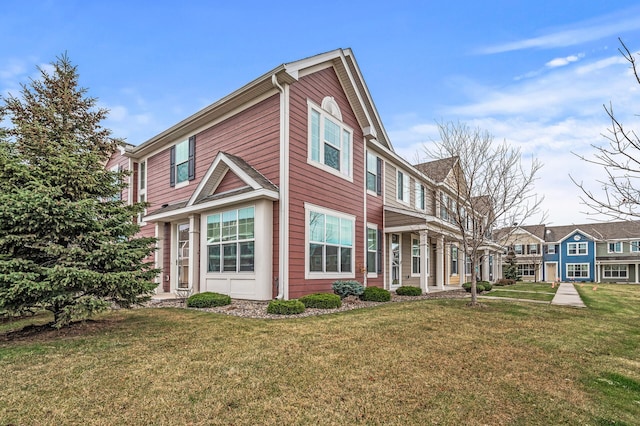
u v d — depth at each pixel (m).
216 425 3.19
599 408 3.68
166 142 14.19
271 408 3.49
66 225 5.91
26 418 3.24
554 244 40.97
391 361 4.86
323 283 10.81
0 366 4.45
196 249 11.41
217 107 11.33
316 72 11.27
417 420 3.33
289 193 9.77
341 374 4.36
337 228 11.70
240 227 10.05
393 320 7.46
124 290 6.32
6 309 5.41
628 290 19.84
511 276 34.16
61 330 6.39
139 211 7.33
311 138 10.81
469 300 11.10
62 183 6.30
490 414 3.49
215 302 8.92
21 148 6.46
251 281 9.62
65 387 3.87
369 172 14.27
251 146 10.64
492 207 9.91
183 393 3.77
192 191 12.72
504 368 4.77
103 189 6.93
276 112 10.04
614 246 37.94
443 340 6.03
